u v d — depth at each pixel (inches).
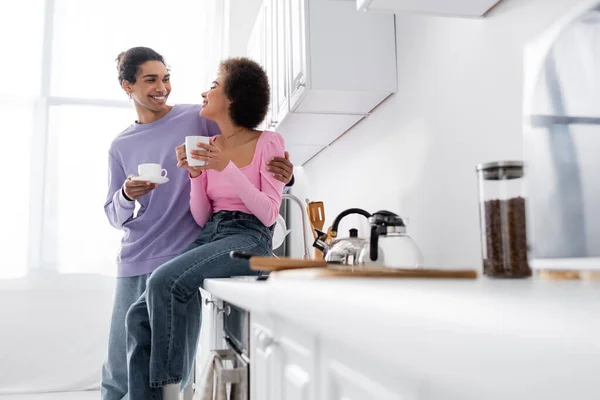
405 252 47.5
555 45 39.9
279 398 36.4
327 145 109.0
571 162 37.3
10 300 154.9
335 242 57.0
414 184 69.8
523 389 10.2
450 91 61.6
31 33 161.9
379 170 81.4
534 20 48.1
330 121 89.7
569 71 38.4
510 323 11.4
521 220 34.1
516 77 50.3
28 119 159.8
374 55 74.4
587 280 27.7
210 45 169.5
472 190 57.0
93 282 159.3
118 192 81.7
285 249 147.1
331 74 73.0
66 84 162.9
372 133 84.0
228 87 72.9
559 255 37.5
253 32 124.3
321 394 28.0
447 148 62.1
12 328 154.2
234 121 74.0
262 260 43.6
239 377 48.5
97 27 165.3
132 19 167.3
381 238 48.5
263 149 72.7
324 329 21.5
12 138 158.4
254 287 35.9
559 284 24.5
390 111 77.1
